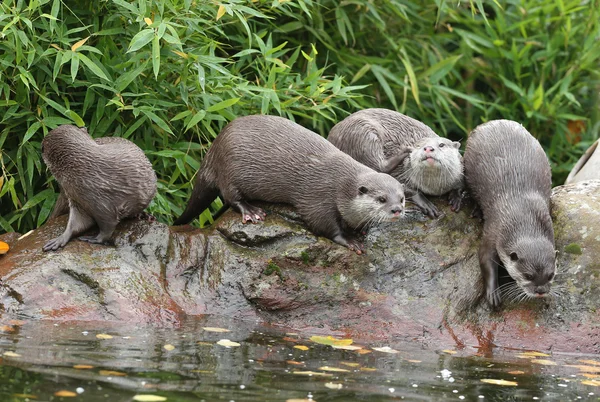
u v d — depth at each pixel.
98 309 12.24
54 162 12.87
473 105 21.75
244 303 12.96
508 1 21.55
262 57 17.72
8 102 14.48
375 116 15.41
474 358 11.83
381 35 20.59
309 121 19.66
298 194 13.56
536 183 13.80
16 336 10.92
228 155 13.84
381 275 13.34
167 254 13.20
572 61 21.78
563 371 11.39
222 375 9.87
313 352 11.37
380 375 10.48
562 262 13.41
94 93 15.34
